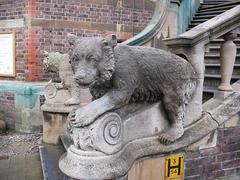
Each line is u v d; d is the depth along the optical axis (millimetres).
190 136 3121
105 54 2256
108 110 2443
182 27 7207
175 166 3094
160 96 2900
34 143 6043
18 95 7082
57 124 5109
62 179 3336
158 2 6371
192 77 3012
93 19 7691
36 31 7023
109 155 2453
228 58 3473
